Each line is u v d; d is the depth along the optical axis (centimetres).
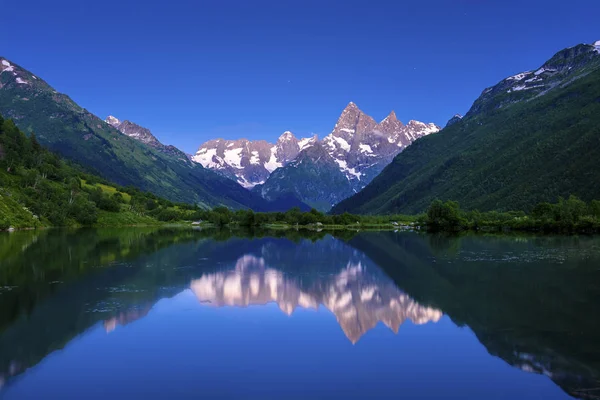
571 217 17450
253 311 4375
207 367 2948
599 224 16888
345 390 2628
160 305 4556
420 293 5225
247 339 3512
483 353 3203
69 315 4109
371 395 2567
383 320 4059
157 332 3662
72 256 8194
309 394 2578
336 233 18012
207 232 17862
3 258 7719
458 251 9831
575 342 3409
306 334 3647
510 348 3297
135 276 6172
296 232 18738
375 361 3069
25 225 16100
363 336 3597
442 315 4209
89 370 2888
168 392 2594
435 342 3447
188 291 5250
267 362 3041
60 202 19538
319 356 3158
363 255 9200
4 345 3325
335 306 4588
